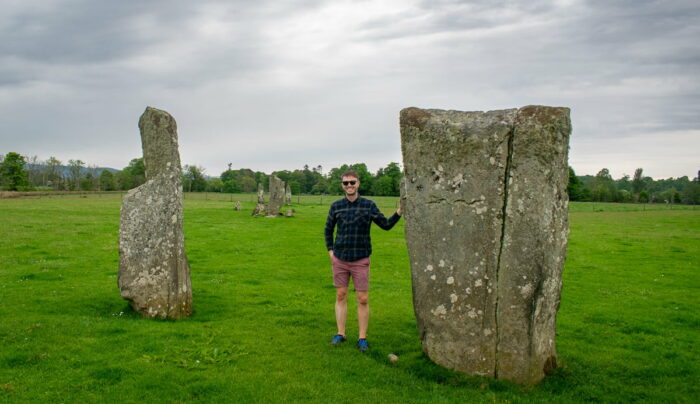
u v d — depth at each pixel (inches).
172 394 241.3
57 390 240.5
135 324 350.0
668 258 782.5
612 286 560.4
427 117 269.3
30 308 393.7
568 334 365.7
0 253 681.0
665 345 340.5
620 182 6481.3
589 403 239.0
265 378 262.1
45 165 4256.9
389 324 375.6
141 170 4323.3
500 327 253.9
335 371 273.4
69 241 823.7
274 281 562.9
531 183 244.2
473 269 259.0
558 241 253.0
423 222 272.7
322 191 5167.3
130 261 370.6
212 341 320.8
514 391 245.3
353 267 307.1
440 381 260.8
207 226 1187.9
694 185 3858.3
